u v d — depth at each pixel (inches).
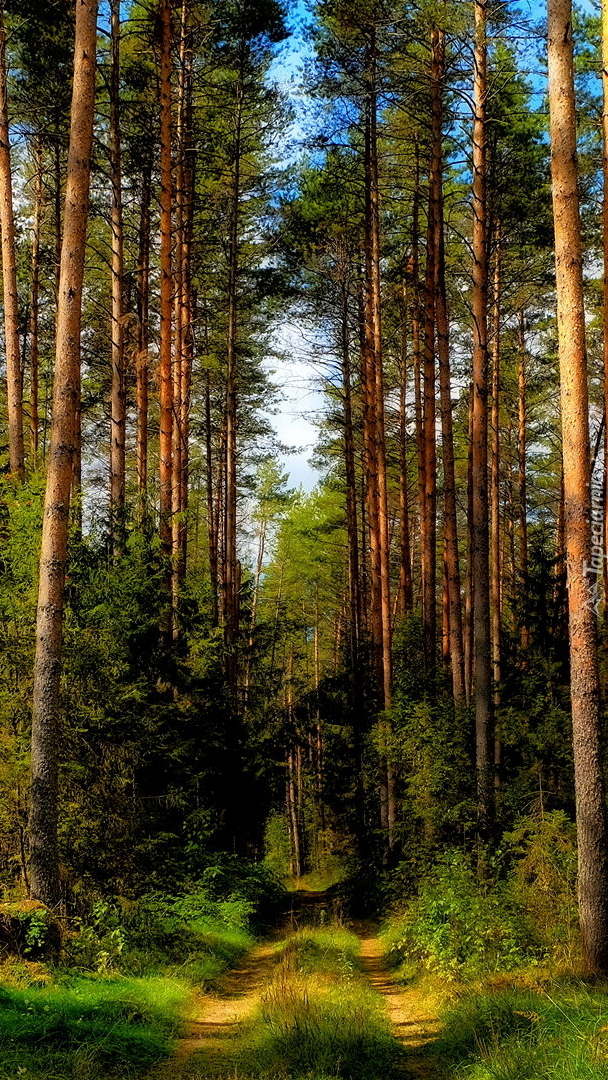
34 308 890.1
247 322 1058.1
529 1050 247.8
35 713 409.4
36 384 879.1
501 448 1325.0
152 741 539.5
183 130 776.3
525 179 700.0
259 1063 273.9
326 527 1508.4
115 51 685.3
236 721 861.8
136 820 507.2
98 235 917.2
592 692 354.3
